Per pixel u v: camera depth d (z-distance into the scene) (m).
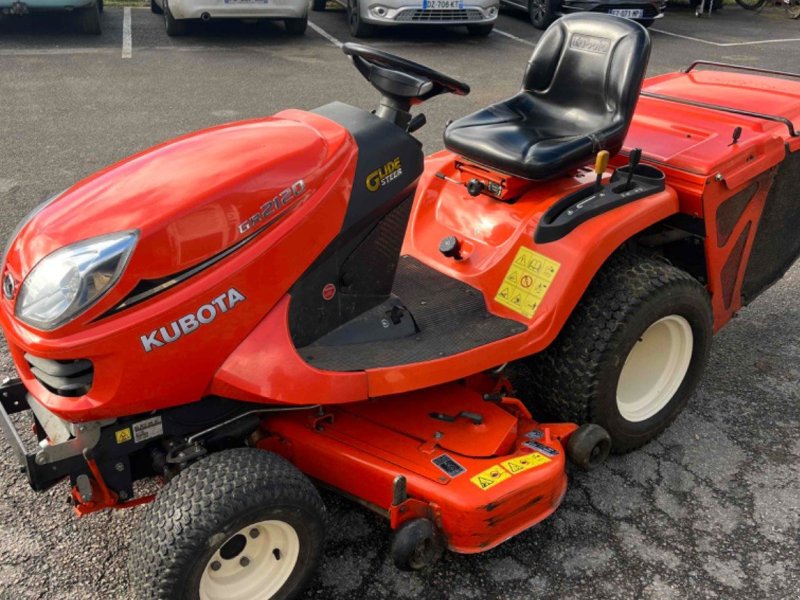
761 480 2.88
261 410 2.34
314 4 11.78
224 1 9.16
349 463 2.39
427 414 2.61
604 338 2.70
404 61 2.49
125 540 2.57
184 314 2.06
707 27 11.75
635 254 2.93
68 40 9.39
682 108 3.51
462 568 2.48
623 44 3.03
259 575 2.23
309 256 2.29
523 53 9.41
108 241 2.00
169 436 2.25
